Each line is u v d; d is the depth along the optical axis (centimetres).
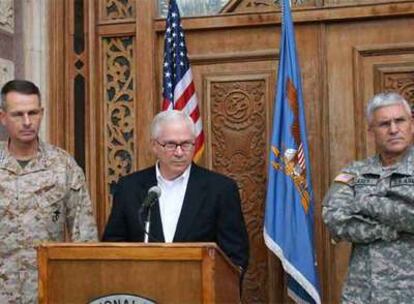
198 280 278
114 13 527
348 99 484
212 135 507
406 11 471
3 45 486
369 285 342
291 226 444
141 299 283
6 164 381
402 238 338
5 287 373
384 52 480
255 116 500
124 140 521
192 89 481
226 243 364
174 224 365
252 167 499
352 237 343
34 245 377
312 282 439
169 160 362
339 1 488
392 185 344
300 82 462
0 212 375
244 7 507
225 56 505
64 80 522
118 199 381
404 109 350
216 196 366
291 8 490
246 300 495
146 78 511
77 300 288
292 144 450
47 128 519
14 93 372
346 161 482
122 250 284
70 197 393
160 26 514
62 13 523
